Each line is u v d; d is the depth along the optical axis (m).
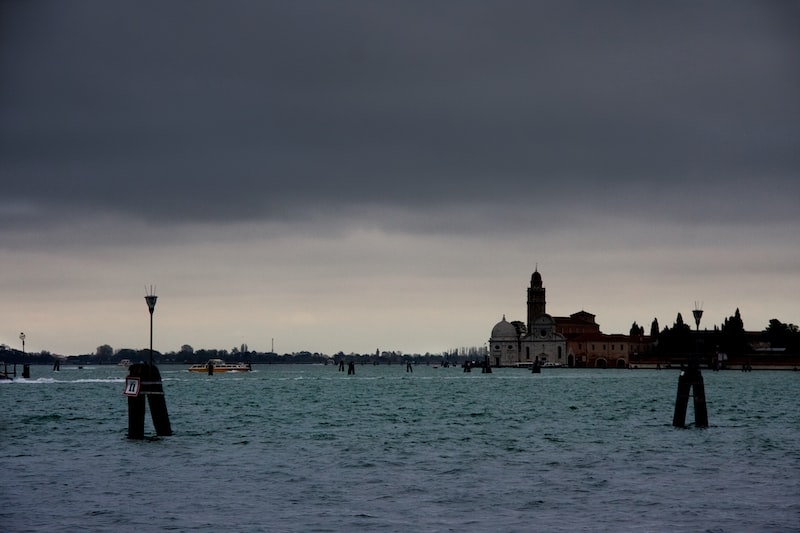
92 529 40.88
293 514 43.97
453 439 73.00
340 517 43.41
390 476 54.28
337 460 60.56
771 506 45.91
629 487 50.94
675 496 48.41
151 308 71.38
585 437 74.50
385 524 42.06
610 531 40.84
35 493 48.62
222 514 43.91
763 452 64.62
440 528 41.31
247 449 65.94
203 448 66.38
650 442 70.69
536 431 79.81
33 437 73.19
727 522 42.53
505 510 45.06
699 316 81.75
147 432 78.06
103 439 71.69
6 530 40.72
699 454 63.66
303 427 83.56
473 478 53.72
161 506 45.56
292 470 56.31
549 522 42.56
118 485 50.97
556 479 53.41
